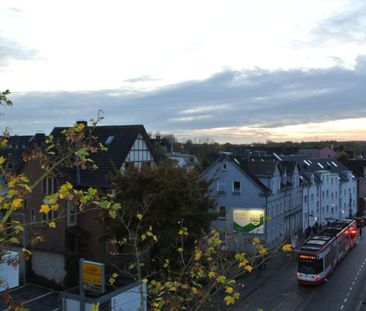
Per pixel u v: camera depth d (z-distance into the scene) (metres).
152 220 23.00
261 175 48.25
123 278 22.53
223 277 7.48
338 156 108.12
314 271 34.56
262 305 29.77
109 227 24.44
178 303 8.12
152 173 25.38
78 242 31.81
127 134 35.19
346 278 37.91
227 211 47.53
